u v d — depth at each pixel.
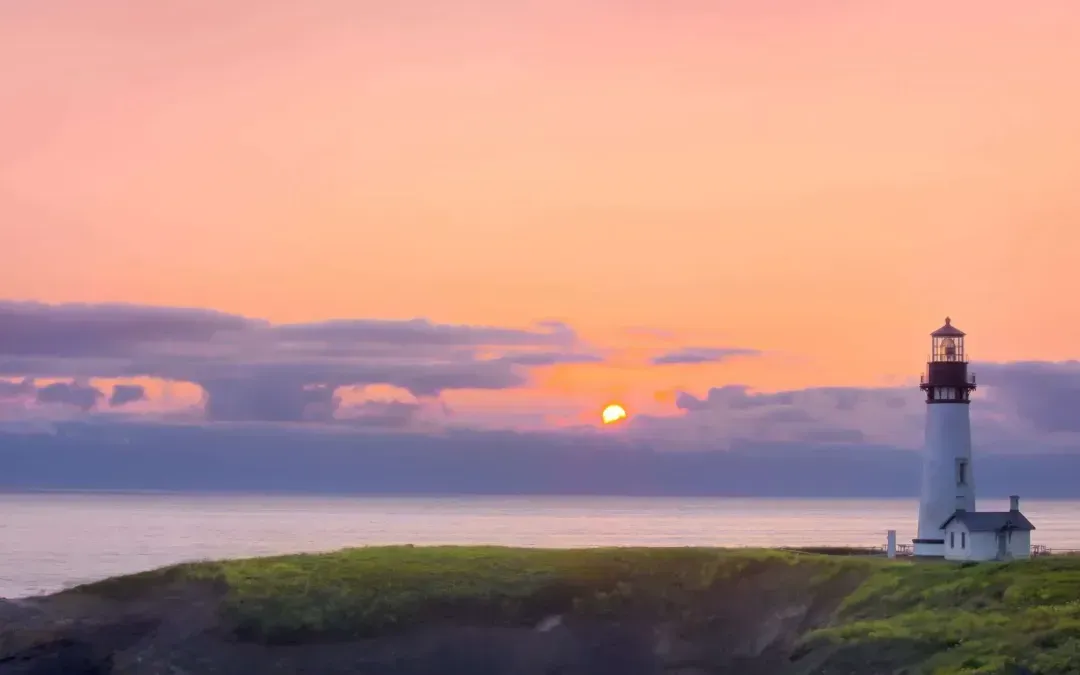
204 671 79.88
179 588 86.94
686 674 79.81
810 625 80.75
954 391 101.62
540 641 82.88
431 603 85.00
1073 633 67.44
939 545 100.06
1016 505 98.69
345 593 85.56
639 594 86.56
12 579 152.12
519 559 92.62
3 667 80.00
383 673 80.31
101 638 82.38
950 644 69.56
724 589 86.75
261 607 83.94
